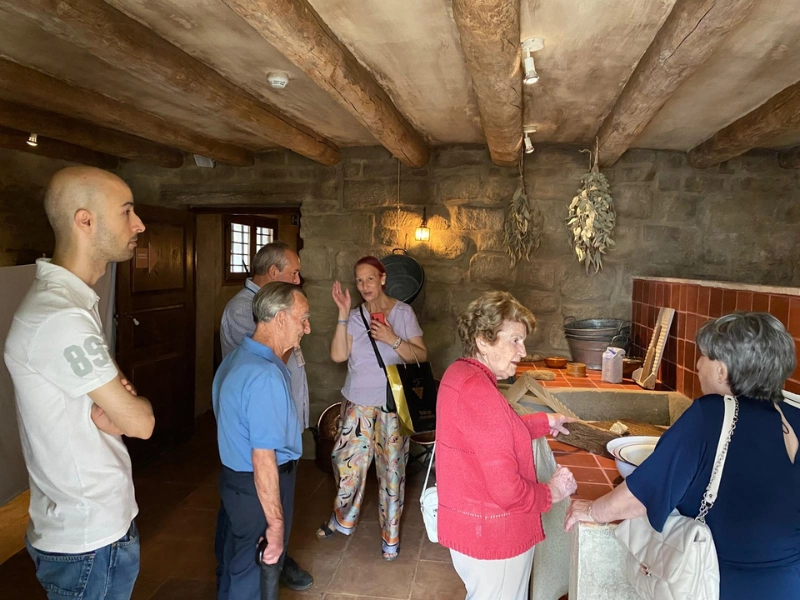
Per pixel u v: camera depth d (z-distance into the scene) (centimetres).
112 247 135
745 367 114
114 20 171
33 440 125
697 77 216
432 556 258
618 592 147
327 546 266
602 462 190
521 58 189
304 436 385
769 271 332
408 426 247
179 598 223
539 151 347
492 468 141
